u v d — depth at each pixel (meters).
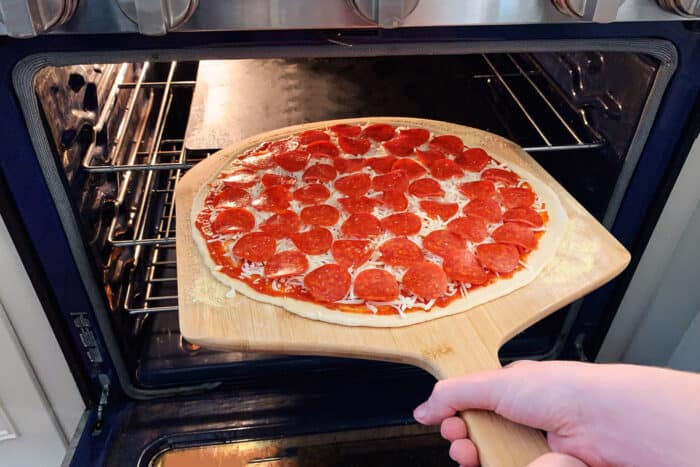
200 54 0.65
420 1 0.59
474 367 0.63
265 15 0.59
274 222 0.80
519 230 0.78
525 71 1.11
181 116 1.32
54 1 0.53
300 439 0.89
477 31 0.67
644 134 0.78
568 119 0.99
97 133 0.85
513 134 1.16
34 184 0.69
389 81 1.26
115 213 0.91
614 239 0.78
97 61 0.63
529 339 1.00
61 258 0.76
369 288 0.71
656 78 0.73
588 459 0.49
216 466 0.86
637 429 0.46
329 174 0.88
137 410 0.91
